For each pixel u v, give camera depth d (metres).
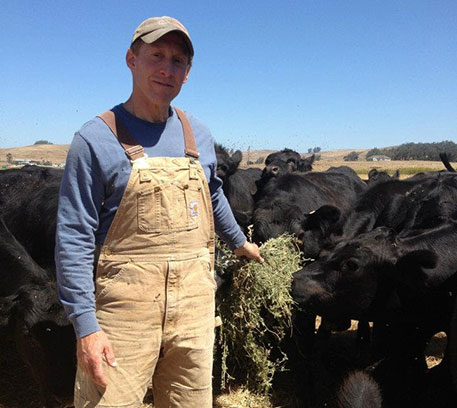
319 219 5.93
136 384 2.57
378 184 6.55
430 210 5.41
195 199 2.63
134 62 2.64
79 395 2.58
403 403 4.41
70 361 3.77
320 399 5.09
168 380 2.76
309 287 4.72
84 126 2.52
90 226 2.49
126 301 2.52
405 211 5.77
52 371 3.78
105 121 2.53
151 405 4.87
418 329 5.04
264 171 9.59
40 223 4.51
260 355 4.84
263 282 4.58
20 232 4.68
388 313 4.82
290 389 5.23
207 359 2.71
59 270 2.44
